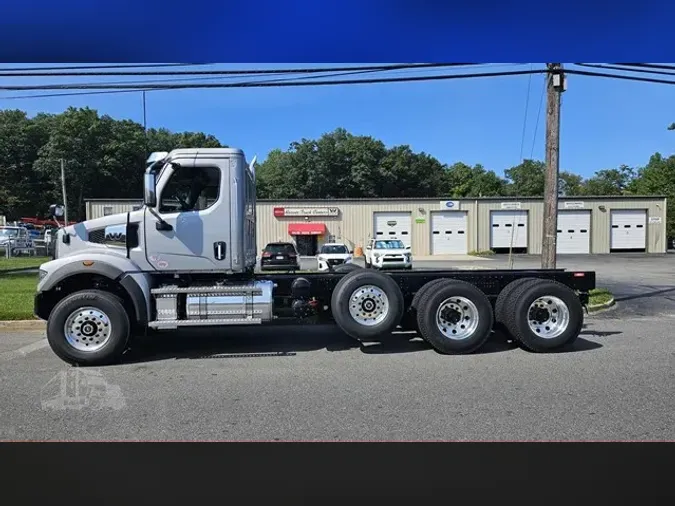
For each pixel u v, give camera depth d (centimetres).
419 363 727
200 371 691
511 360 744
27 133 7825
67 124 7500
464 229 4219
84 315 727
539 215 4225
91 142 7656
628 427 483
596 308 1240
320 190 8062
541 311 802
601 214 4275
